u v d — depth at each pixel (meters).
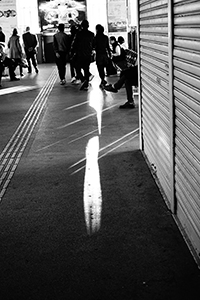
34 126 8.66
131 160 6.11
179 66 3.74
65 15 24.17
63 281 3.35
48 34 24.42
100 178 5.49
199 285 3.21
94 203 4.75
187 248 3.71
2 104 11.46
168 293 3.14
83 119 9.02
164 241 3.85
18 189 5.28
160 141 4.95
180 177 4.00
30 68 19.84
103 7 24.12
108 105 10.44
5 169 6.06
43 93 13.08
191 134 3.49
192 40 3.30
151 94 5.48
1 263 3.65
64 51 14.60
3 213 4.62
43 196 5.03
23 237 4.08
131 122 8.49
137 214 4.43
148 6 5.38
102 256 3.68
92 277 3.38
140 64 6.38
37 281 3.37
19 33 23.91
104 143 7.10
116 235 4.02
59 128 8.36
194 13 3.20
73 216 4.47
